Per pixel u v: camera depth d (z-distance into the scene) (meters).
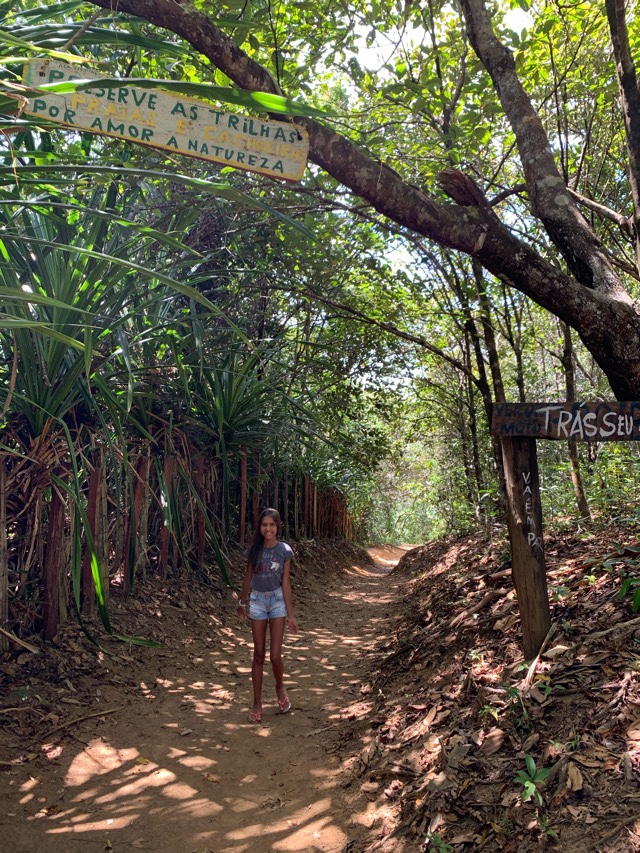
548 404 3.26
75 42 2.64
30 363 4.47
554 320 10.38
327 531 16.33
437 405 14.53
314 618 8.20
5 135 2.32
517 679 3.26
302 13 4.79
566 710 2.83
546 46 6.05
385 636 6.62
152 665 5.05
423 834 2.50
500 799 2.50
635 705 2.64
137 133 2.41
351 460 14.07
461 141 4.98
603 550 4.54
